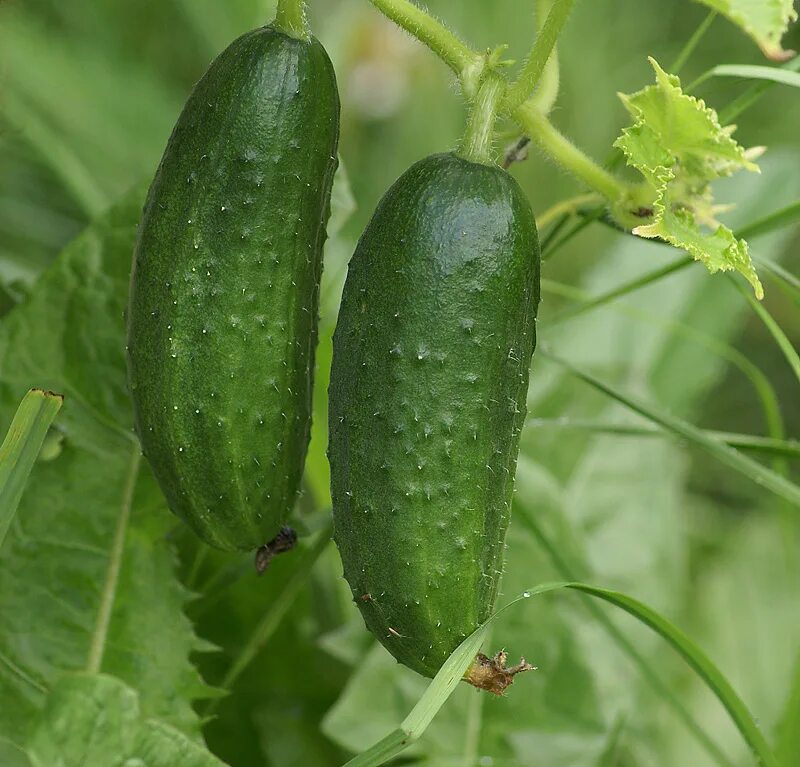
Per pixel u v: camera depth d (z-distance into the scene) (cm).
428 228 77
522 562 100
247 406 79
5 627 90
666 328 113
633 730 101
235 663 97
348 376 78
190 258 79
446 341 77
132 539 91
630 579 105
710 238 80
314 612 101
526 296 78
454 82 82
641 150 80
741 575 118
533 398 111
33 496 91
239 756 99
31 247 118
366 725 96
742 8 75
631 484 109
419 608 77
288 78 79
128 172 124
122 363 91
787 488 90
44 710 81
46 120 121
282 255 79
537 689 98
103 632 90
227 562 94
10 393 91
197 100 79
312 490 101
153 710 90
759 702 106
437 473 77
